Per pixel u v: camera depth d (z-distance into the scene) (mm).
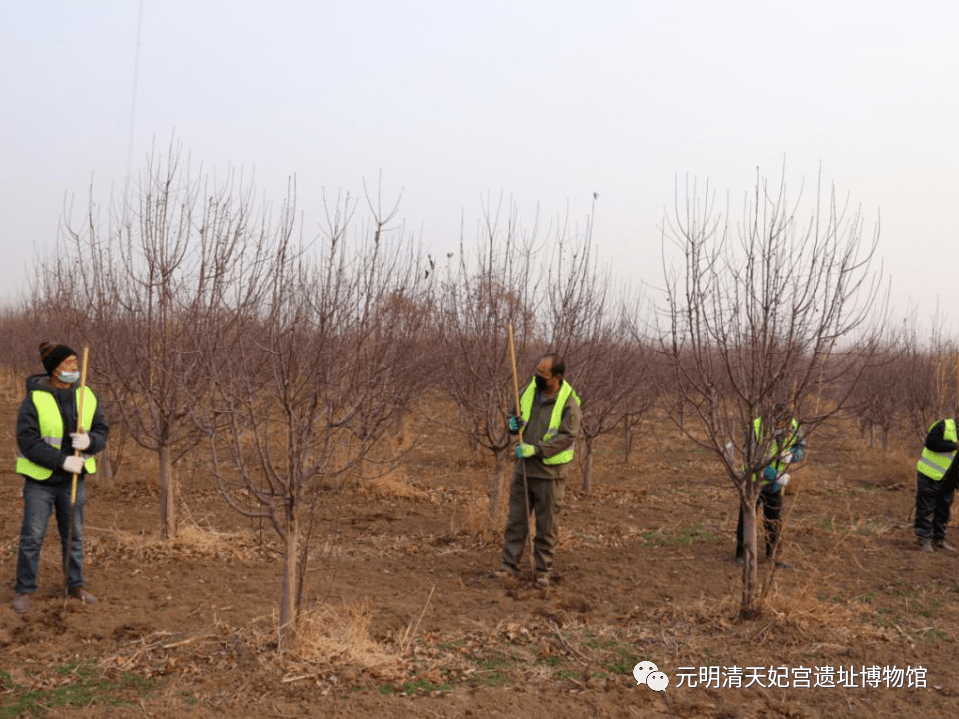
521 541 6656
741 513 7254
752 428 5238
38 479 5398
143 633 4977
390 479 10055
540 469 6355
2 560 6578
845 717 4133
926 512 7836
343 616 5285
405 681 4398
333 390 4727
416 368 6664
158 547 7004
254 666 4492
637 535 8234
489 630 5266
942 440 7621
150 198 6719
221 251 6438
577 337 8977
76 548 5605
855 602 5945
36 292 13070
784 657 4852
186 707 4023
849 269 4926
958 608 5887
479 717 4012
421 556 7293
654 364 8906
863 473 12977
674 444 15797
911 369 13234
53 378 5453
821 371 5145
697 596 6113
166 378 6945
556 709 4133
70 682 4266
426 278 5891
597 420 10609
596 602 6008
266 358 5211
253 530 7969
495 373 8156
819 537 8273
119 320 7598
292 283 4789
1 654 4613
